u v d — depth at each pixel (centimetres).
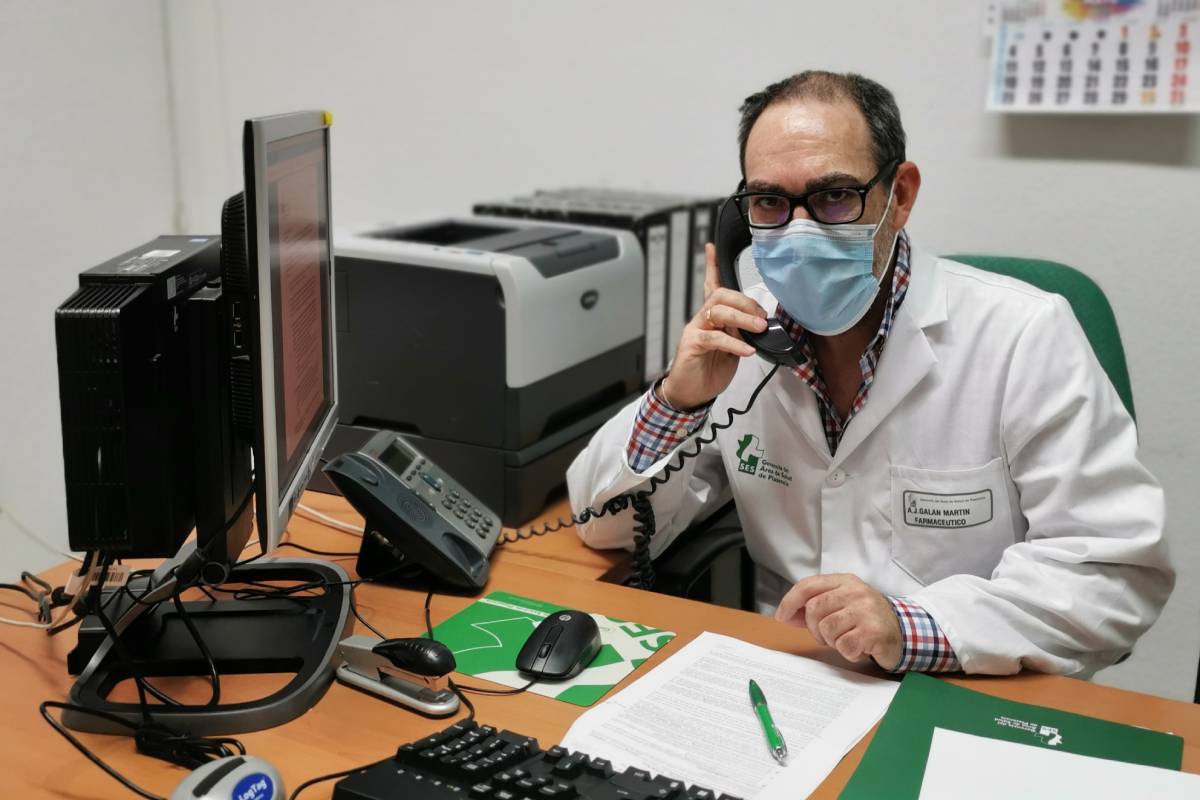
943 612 112
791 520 147
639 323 186
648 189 225
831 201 122
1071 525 124
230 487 110
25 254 232
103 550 102
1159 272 188
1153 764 92
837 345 139
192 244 116
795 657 114
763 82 209
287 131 104
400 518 127
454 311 154
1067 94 185
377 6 239
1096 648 116
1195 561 196
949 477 133
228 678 108
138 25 250
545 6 224
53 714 101
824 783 91
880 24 197
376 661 106
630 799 83
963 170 197
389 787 86
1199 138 180
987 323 135
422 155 244
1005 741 96
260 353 95
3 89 222
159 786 90
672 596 133
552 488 164
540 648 110
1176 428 193
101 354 96
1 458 232
